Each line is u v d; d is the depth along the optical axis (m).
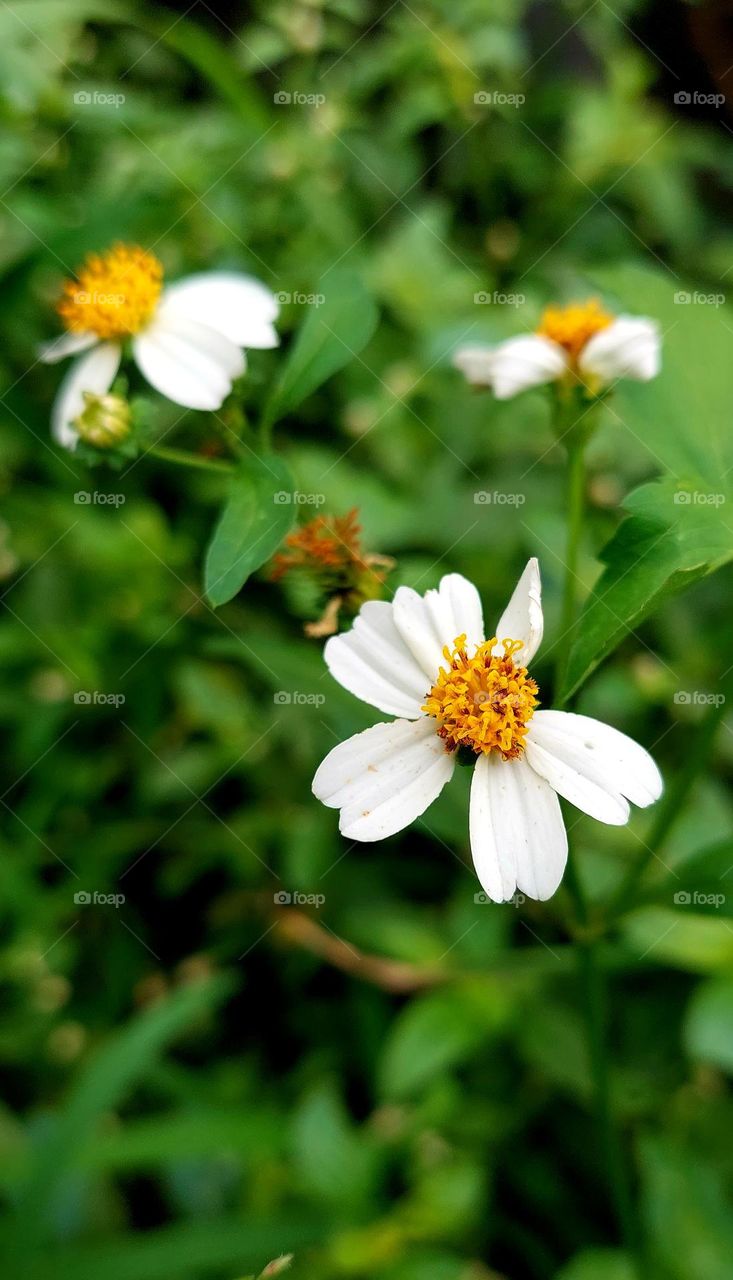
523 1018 0.35
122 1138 0.33
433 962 0.36
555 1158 0.35
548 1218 0.35
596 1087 0.30
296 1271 0.33
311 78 0.45
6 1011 0.37
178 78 0.46
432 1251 0.33
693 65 0.47
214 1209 0.35
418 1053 0.34
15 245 0.39
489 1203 0.35
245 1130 0.34
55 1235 0.34
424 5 0.44
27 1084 0.37
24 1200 0.32
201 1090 0.36
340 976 0.38
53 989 0.37
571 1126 0.35
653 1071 0.35
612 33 0.48
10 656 0.38
